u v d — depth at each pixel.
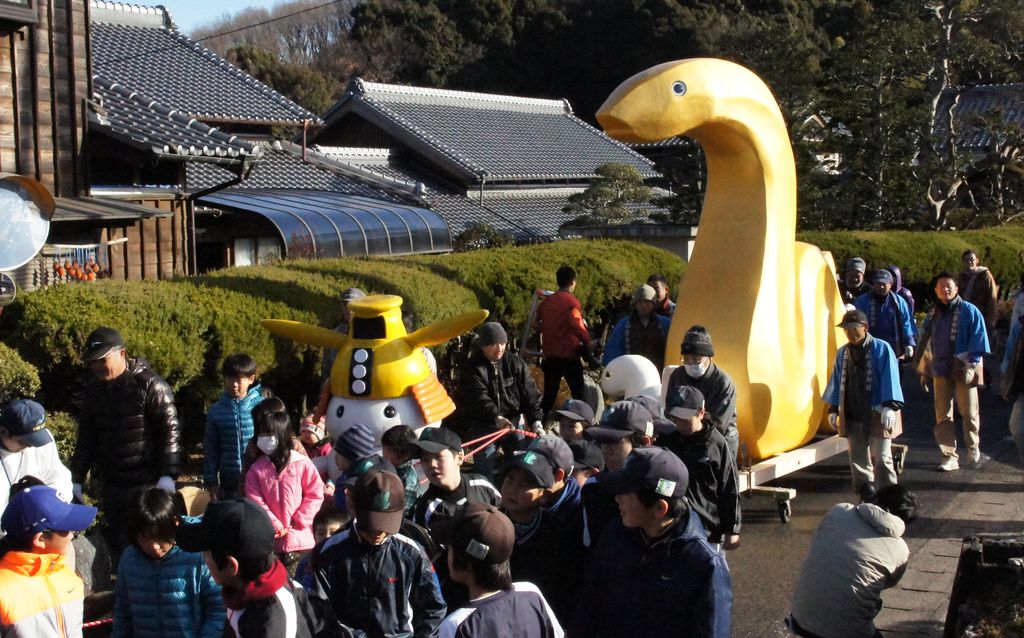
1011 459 9.77
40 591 3.92
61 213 12.16
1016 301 8.58
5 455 5.05
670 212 25.38
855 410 7.69
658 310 9.73
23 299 7.05
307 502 5.43
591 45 41.94
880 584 4.62
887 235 19.34
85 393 5.93
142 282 8.00
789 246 8.59
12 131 12.35
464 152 29.58
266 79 43.62
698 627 3.62
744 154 8.31
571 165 31.84
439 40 45.91
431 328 6.66
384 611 4.00
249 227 18.98
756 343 8.14
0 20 11.72
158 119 15.04
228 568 3.23
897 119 23.41
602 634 3.84
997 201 26.55
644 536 3.78
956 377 9.24
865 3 37.44
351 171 23.05
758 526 7.81
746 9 40.91
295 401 8.80
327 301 8.63
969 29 24.28
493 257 11.28
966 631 5.08
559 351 9.43
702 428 5.27
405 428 5.30
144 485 5.87
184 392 7.99
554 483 4.49
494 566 3.51
